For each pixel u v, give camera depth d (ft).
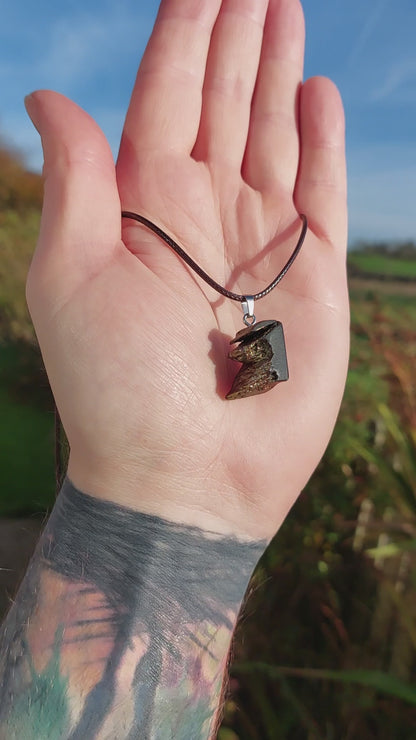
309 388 0.57
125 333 0.48
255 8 0.65
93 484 0.50
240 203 0.63
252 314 0.56
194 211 0.60
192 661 0.47
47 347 0.49
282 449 0.54
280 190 0.64
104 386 0.48
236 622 0.52
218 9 0.62
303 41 0.68
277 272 0.62
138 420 0.49
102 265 0.50
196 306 0.54
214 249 0.61
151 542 0.49
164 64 0.60
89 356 0.48
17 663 0.45
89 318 0.48
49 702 0.43
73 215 0.49
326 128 0.65
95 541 0.48
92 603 0.46
